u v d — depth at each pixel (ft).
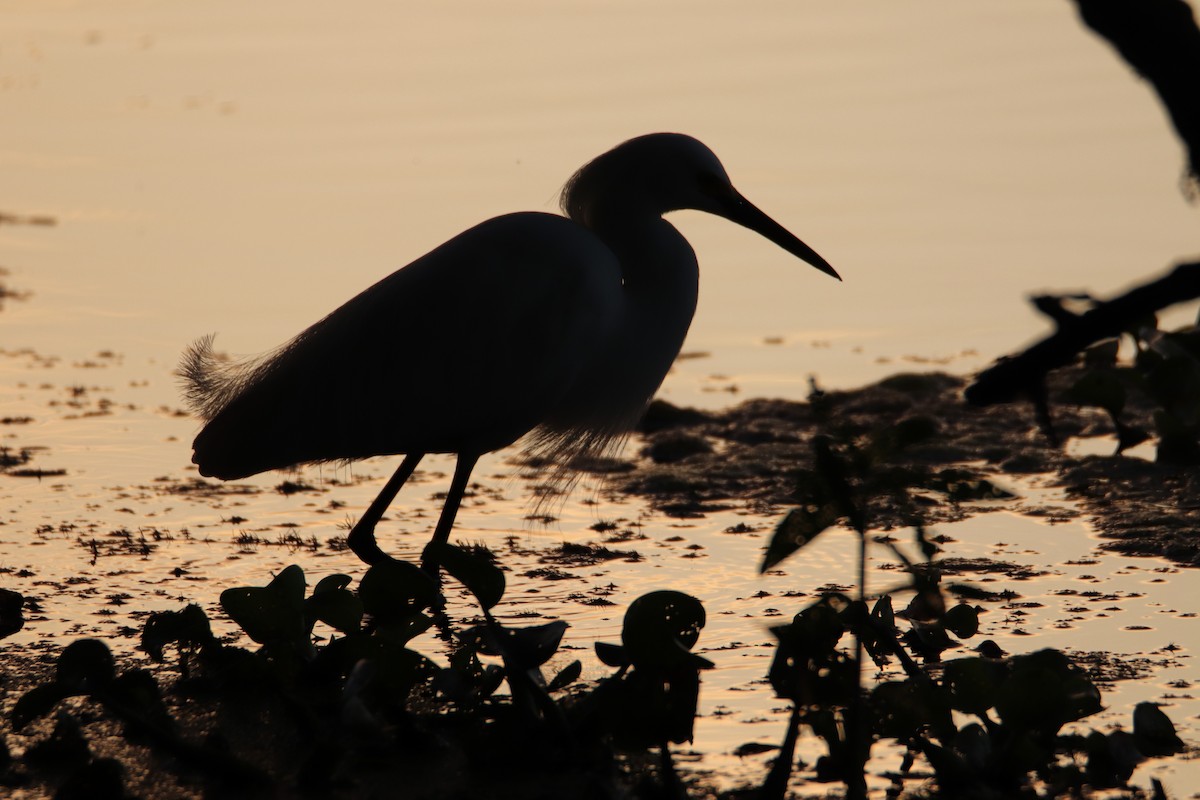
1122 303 17.80
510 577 32.60
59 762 23.06
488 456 43.80
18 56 104.99
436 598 25.80
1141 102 86.94
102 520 36.17
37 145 82.53
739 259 63.46
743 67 96.32
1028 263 60.03
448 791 22.17
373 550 30.55
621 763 23.17
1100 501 37.01
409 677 24.13
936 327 54.08
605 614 29.96
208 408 30.73
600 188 32.55
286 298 56.65
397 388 29.66
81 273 60.34
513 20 113.70
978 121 83.35
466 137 80.84
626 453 43.06
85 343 51.78
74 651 23.85
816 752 23.59
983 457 40.93
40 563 32.94
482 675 25.46
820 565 33.09
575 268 30.37
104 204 71.31
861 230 65.10
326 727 23.99
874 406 45.42
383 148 79.66
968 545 34.12
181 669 26.89
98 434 43.27
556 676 25.13
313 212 68.64
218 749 23.08
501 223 30.53
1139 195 69.15
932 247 62.64
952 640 28.02
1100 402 35.88
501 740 22.94
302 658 26.14
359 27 113.39
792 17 112.68
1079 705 22.84
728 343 53.21
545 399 31.12
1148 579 31.40
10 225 67.77
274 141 82.43
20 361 49.80
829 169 74.33
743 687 26.22
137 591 31.19
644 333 32.19
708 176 32.58
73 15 119.65
